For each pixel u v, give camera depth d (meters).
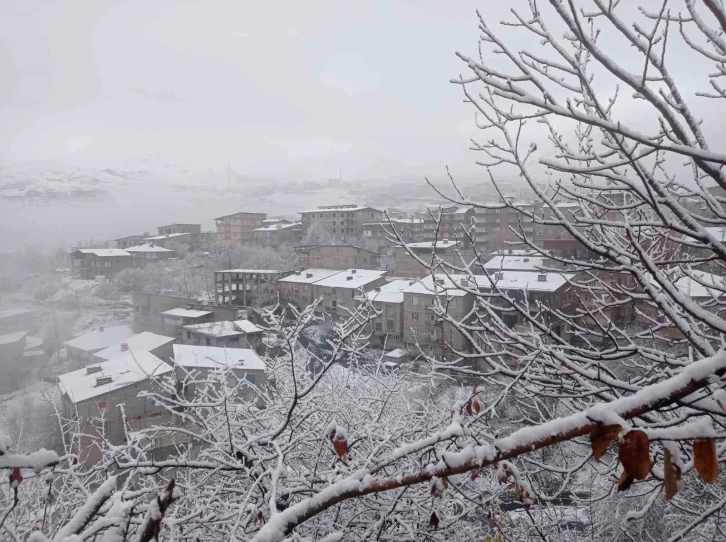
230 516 3.71
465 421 2.80
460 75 2.64
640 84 2.25
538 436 1.39
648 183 2.37
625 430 1.29
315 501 1.61
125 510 2.06
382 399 5.60
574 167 2.27
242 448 4.17
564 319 3.78
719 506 3.18
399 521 4.39
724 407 1.37
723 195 3.41
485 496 3.21
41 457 1.83
